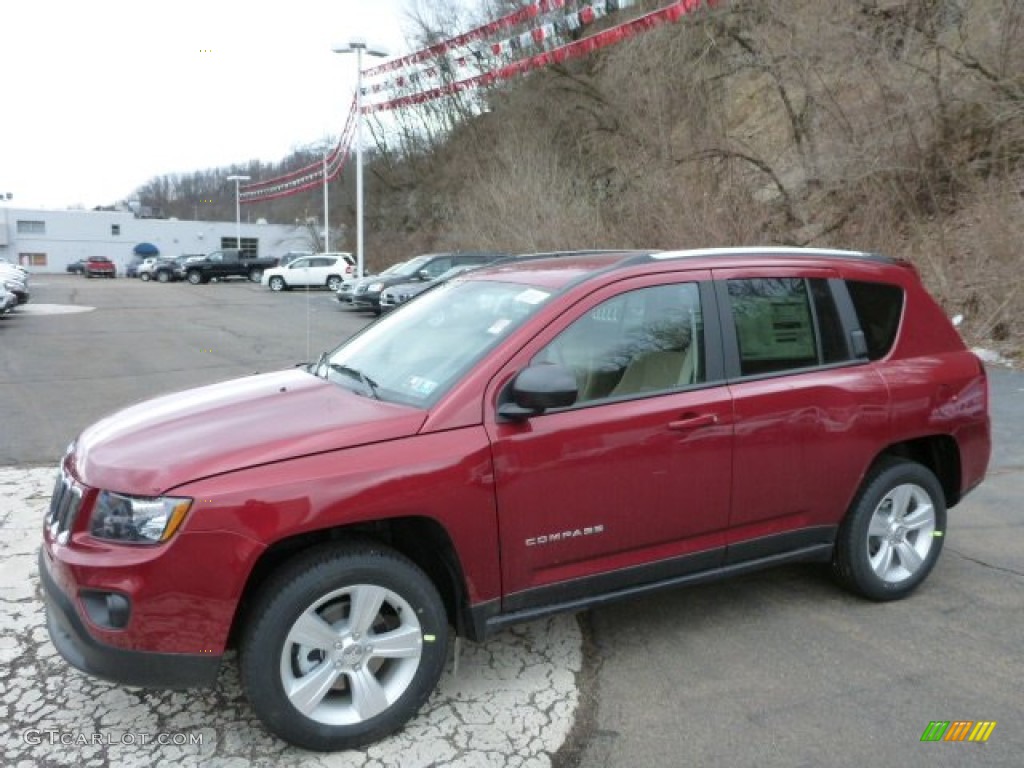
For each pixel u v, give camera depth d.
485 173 29.94
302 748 2.86
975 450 4.30
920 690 3.28
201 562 2.61
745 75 22.03
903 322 4.12
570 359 3.22
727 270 3.63
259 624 2.71
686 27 21.92
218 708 3.15
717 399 3.44
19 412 8.65
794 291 3.79
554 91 28.67
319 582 2.76
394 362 3.51
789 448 3.62
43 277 64.12
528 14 21.30
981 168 14.44
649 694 3.26
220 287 39.69
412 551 3.18
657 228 19.70
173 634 2.63
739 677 3.38
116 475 2.75
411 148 43.72
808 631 3.78
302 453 2.77
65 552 2.72
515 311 3.35
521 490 3.03
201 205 90.25
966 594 4.18
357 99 28.41
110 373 11.45
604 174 24.61
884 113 15.66
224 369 11.84
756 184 18.78
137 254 79.38
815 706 3.17
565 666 3.48
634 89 23.45
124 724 3.04
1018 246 12.39
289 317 21.17
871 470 3.99
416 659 2.97
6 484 5.89
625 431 3.21
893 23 15.95
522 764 2.82
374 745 2.92
